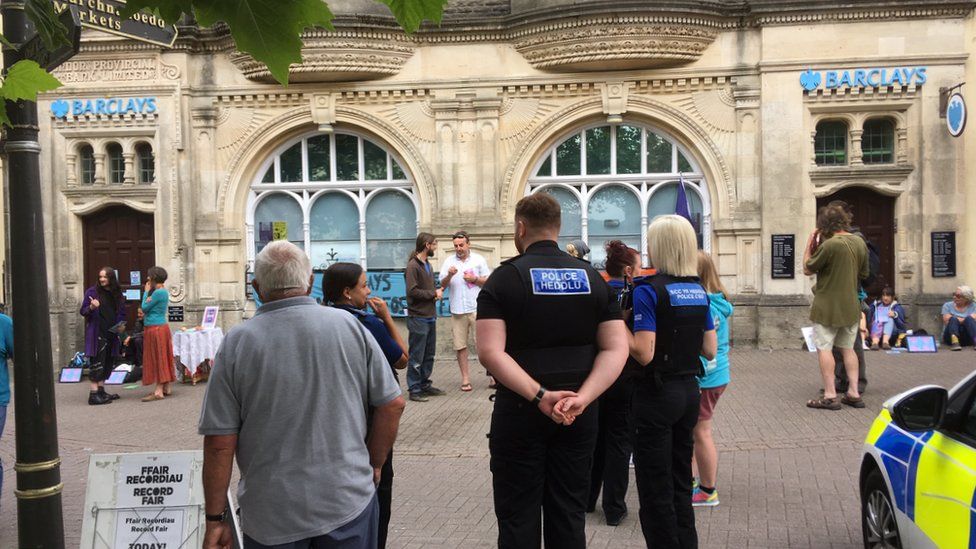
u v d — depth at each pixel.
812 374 11.54
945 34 13.66
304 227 15.21
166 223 15.01
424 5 1.94
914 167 13.88
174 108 14.89
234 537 4.39
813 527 5.66
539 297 3.82
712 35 14.00
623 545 5.41
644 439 4.66
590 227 14.85
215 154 15.00
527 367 3.82
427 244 10.73
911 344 13.32
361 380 3.42
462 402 10.59
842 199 14.34
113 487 4.64
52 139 15.19
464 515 6.19
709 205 14.48
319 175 15.23
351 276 5.04
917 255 13.95
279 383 3.22
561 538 3.86
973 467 3.52
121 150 15.45
